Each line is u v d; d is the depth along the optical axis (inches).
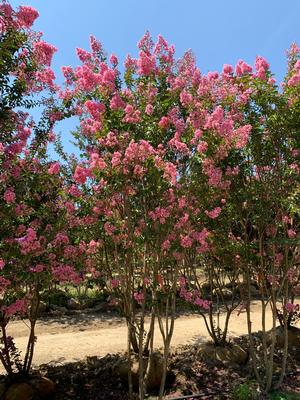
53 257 187.2
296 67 206.8
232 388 214.2
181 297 217.0
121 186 172.1
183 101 176.2
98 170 171.2
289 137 204.5
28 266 177.2
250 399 203.3
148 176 166.9
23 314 211.9
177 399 204.5
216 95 201.6
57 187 207.5
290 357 258.7
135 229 184.1
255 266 233.6
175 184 168.7
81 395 209.5
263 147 204.2
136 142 175.6
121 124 175.5
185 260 218.2
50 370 231.1
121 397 208.5
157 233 173.3
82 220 201.3
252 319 360.8
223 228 222.8
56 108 203.2
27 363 233.6
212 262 256.8
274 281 221.8
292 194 205.6
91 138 205.2
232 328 328.2
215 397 207.8
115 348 277.4
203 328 323.6
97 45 203.2
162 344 273.7
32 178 182.5
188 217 174.9
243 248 222.2
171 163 165.3
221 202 207.0
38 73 179.3
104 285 222.8
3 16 153.8
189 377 224.7
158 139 180.1
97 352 268.4
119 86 197.0
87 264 207.0
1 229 168.2
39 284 198.7
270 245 230.5
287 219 219.0
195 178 175.8
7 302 194.4
